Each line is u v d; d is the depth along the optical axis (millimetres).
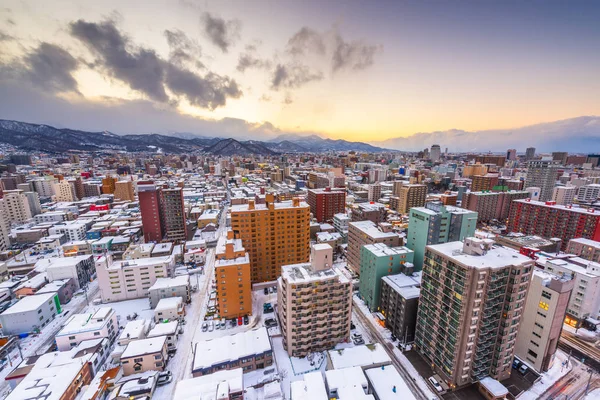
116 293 117812
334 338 86125
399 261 102250
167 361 84125
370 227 132125
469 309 65188
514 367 76875
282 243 125812
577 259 111062
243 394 65812
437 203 122875
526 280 66000
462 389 71500
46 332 98500
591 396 69750
